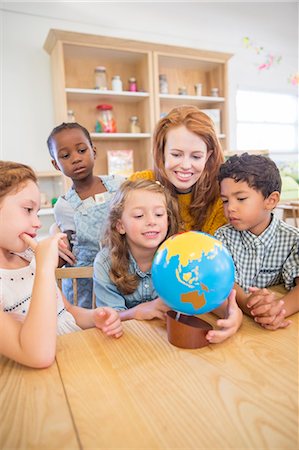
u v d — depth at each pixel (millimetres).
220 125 3377
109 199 1385
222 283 489
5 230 555
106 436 338
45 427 355
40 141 2918
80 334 575
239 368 452
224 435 333
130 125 3104
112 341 547
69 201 1433
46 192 2930
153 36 3375
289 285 804
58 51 2561
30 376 457
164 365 467
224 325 535
